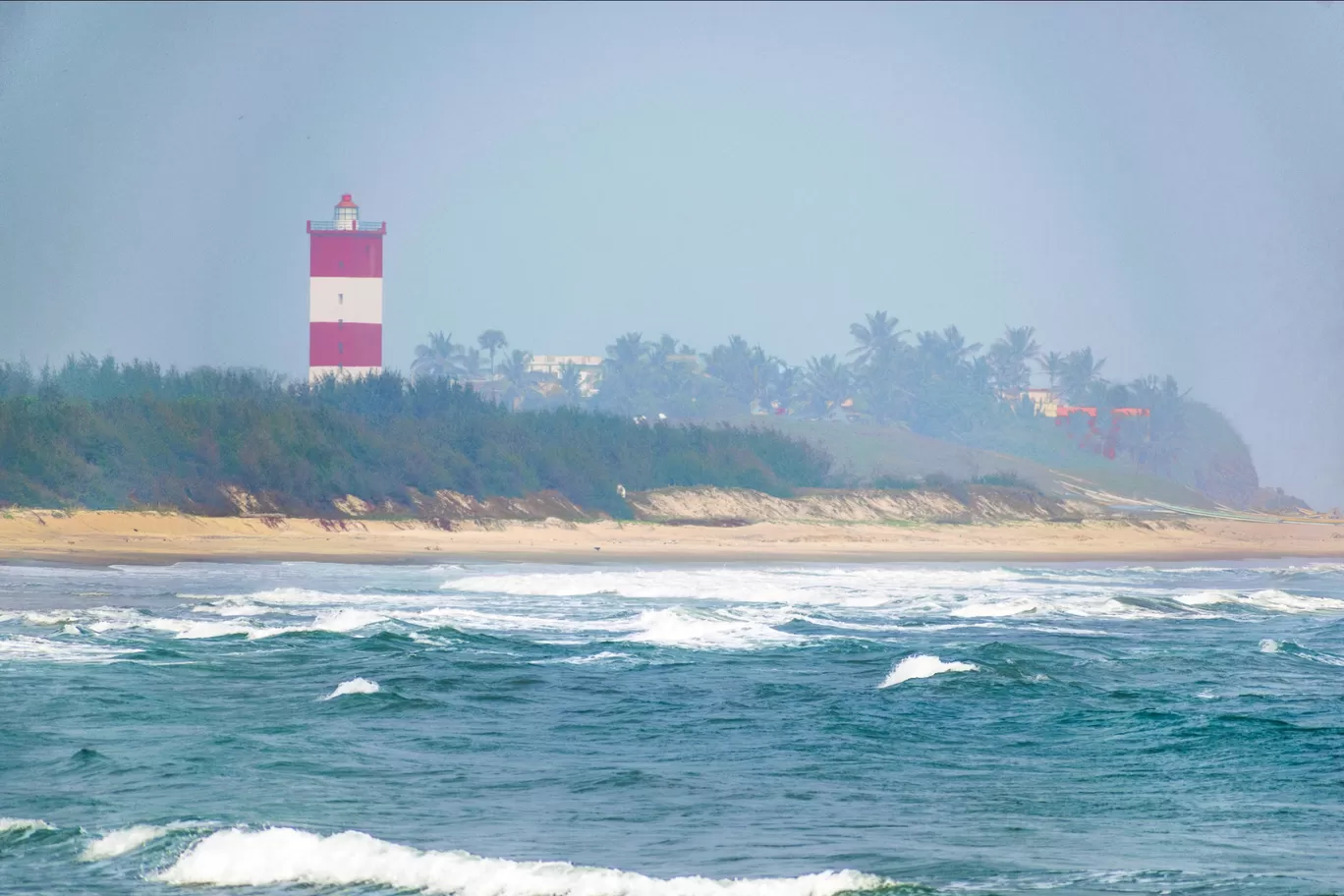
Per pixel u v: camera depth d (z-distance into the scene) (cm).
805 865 4697
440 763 6309
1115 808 5675
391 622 11606
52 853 4594
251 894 4244
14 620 10969
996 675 9081
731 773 6244
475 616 12800
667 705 8075
